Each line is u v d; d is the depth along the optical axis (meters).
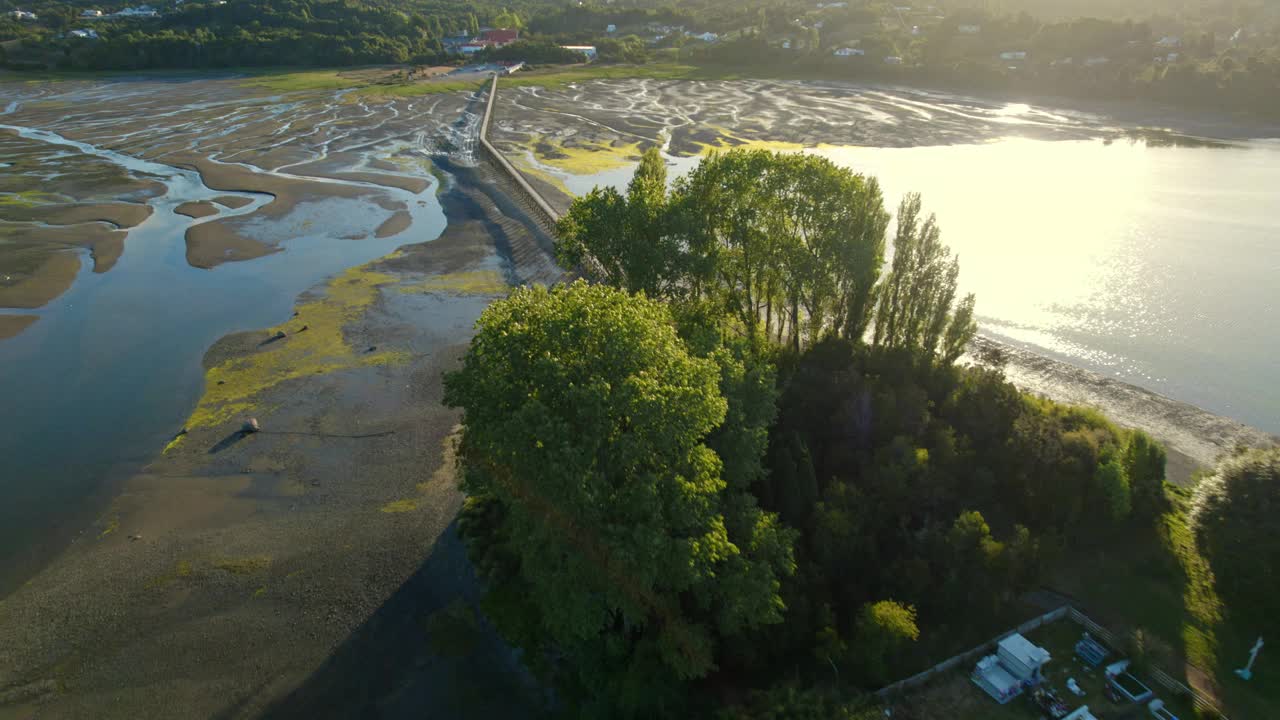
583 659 26.98
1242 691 26.78
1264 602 29.03
